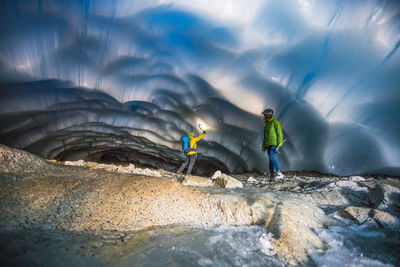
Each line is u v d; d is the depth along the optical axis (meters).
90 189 2.29
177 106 9.30
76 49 7.65
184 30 8.01
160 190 2.49
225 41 8.02
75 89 8.12
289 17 7.53
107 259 1.40
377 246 1.87
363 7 7.03
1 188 1.93
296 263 1.62
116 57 8.06
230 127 9.41
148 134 9.92
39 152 8.85
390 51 6.98
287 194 3.31
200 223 2.22
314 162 8.29
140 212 2.12
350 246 1.87
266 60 8.12
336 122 7.77
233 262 1.57
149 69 8.54
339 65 7.58
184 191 2.60
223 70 8.44
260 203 2.62
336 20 7.33
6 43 6.87
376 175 7.03
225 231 2.10
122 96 8.56
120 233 1.80
